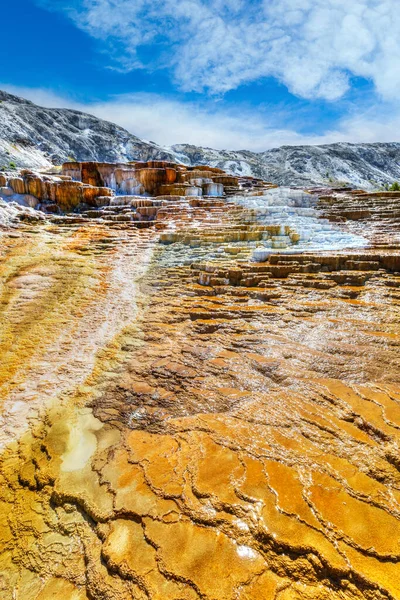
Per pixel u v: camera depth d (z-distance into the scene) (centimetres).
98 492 245
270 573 177
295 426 268
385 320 401
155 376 368
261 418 283
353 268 550
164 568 186
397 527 186
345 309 434
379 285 489
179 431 287
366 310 426
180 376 359
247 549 188
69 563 208
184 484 232
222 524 202
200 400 321
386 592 158
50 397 357
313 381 317
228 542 193
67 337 460
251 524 197
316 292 488
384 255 536
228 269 582
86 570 200
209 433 276
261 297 503
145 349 422
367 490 208
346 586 165
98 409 337
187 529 204
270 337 400
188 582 178
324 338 381
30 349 435
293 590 168
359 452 236
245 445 256
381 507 197
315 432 259
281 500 208
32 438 311
